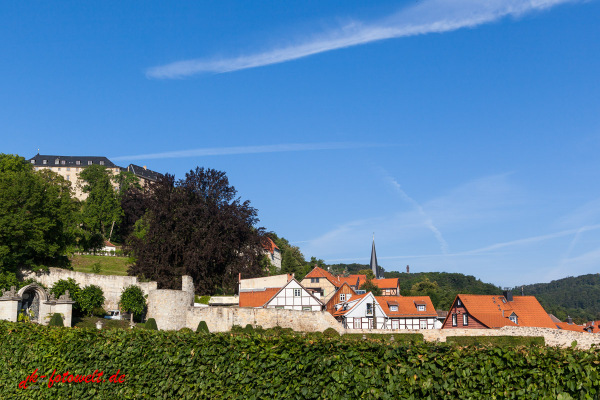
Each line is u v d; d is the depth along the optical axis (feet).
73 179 631.56
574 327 268.62
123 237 442.50
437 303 460.96
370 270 599.16
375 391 52.42
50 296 197.16
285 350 59.72
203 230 256.52
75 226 387.34
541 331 194.29
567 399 43.83
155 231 258.16
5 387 87.04
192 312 212.23
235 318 208.95
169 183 266.98
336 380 54.70
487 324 227.81
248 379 60.85
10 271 199.82
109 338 76.59
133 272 257.14
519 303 243.19
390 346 53.72
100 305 212.02
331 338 59.82
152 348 71.05
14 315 178.19
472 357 49.37
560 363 45.42
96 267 323.16
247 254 269.64
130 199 453.58
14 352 87.40
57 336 82.17
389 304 258.98
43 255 215.51
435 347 51.96
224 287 270.46
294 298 247.29
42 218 211.82
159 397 68.33
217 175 278.05
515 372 47.03
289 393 57.82
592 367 43.70
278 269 477.77
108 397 73.67
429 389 49.78
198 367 65.82
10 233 199.62
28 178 213.05
